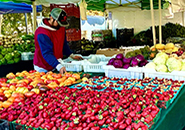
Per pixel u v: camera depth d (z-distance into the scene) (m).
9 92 2.18
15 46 5.84
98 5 7.18
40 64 3.54
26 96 2.12
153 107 1.63
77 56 3.95
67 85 2.56
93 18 8.23
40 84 2.37
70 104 1.80
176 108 2.07
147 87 2.29
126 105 1.73
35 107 1.77
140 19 9.22
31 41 6.20
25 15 7.92
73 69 3.68
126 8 7.95
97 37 8.48
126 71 3.04
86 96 1.98
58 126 1.49
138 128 1.38
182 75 2.61
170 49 4.25
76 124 1.46
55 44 3.51
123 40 9.26
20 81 2.48
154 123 1.54
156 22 9.16
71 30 5.76
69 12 5.66
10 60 5.37
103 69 3.42
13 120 1.70
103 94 2.02
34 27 5.30
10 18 7.63
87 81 2.76
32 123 1.55
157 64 2.90
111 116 1.57
